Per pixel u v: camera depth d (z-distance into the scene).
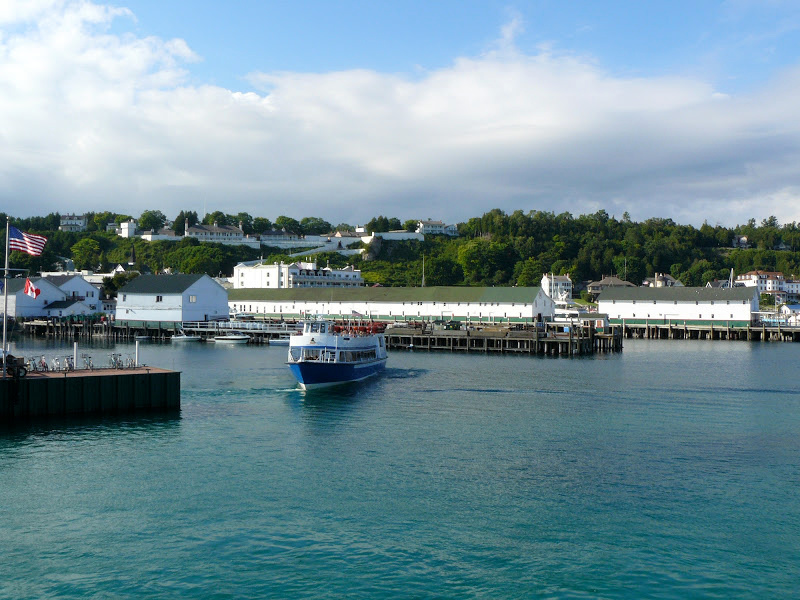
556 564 30.31
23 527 33.66
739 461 45.22
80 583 28.45
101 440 48.94
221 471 42.38
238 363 97.56
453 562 30.44
